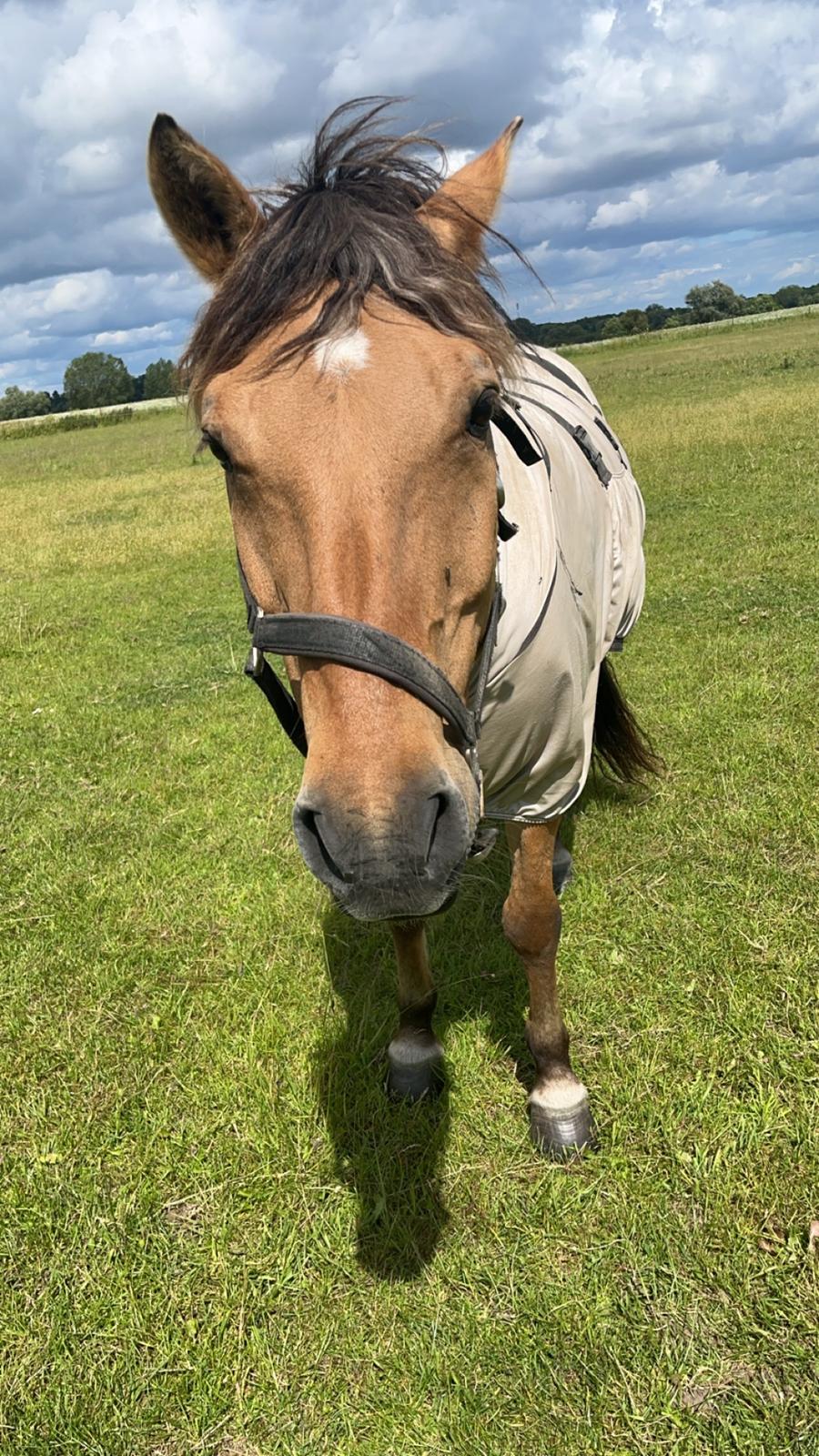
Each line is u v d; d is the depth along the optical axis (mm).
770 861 3535
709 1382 1926
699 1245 2189
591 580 2561
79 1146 2703
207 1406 2006
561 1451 1853
